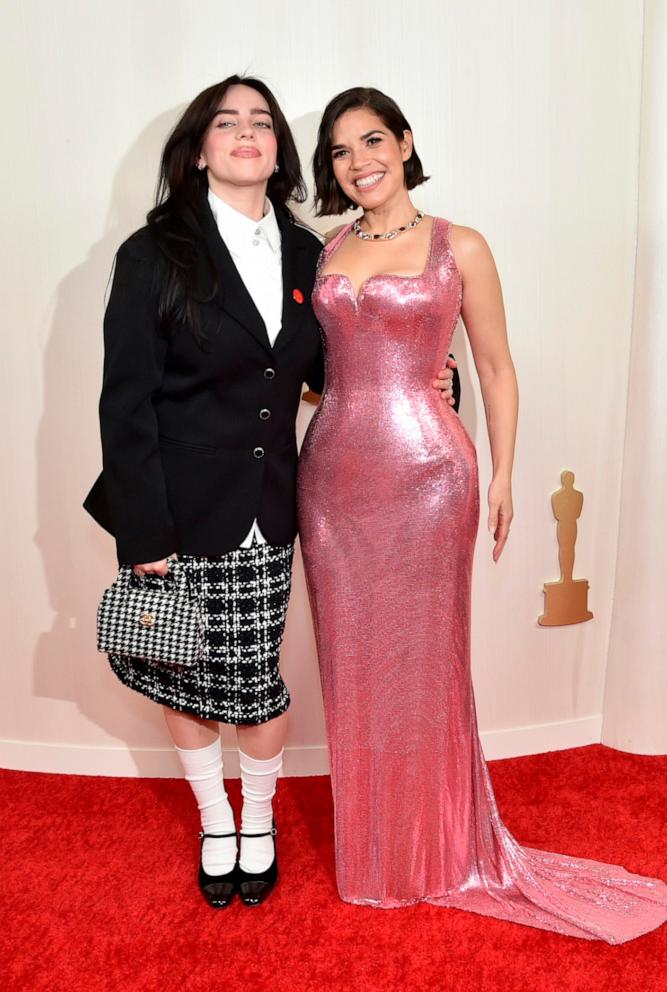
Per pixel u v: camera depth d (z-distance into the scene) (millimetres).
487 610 2727
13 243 2479
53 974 1885
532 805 2490
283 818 2477
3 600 2691
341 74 2424
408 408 1946
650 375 2609
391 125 1947
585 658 2807
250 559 2014
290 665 2689
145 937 1996
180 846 2352
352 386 1966
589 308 2611
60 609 2682
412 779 2062
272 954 1936
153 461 1884
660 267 2549
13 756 2785
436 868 2104
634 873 2186
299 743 2727
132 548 1895
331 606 2033
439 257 1926
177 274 1840
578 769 2688
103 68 2389
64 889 2174
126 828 2439
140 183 2432
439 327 1928
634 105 2518
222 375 1909
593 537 2750
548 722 2822
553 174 2520
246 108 1910
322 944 1965
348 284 1927
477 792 2133
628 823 2395
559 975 1851
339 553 2004
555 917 2020
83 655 2699
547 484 2686
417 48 2420
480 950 1935
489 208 2512
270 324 1967
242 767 2162
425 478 1952
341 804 2080
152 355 1859
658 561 2672
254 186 1949
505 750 2791
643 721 2750
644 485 2658
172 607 1929
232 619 2010
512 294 2561
